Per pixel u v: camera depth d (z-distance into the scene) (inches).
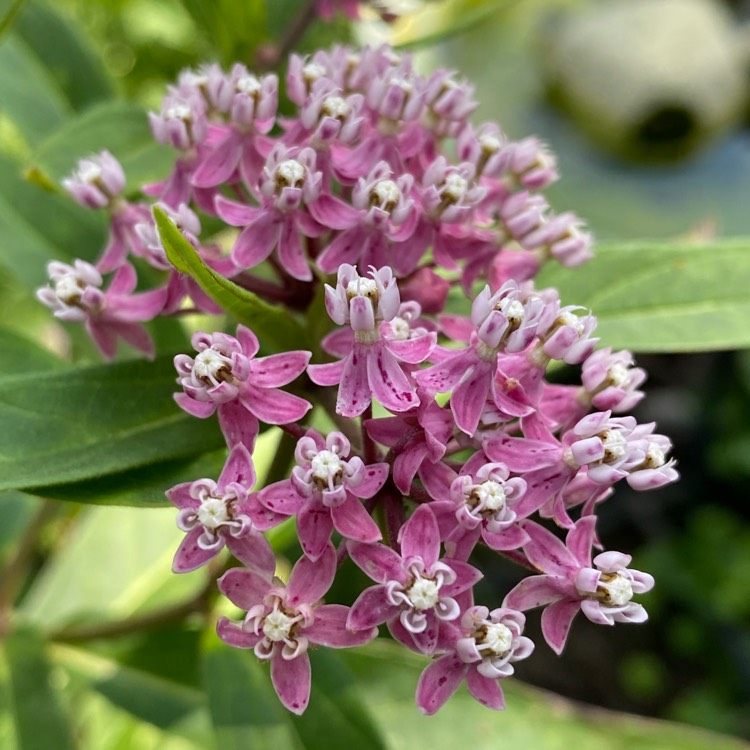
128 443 5.4
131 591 8.8
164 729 7.8
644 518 17.0
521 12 19.7
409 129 5.8
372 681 7.6
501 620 4.9
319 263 5.5
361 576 9.6
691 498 17.1
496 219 6.1
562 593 5.1
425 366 5.4
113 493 5.3
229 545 5.0
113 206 5.8
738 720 15.2
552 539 5.1
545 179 6.0
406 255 5.6
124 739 9.6
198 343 5.1
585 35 18.5
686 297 6.5
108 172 5.8
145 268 6.9
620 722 7.5
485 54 19.3
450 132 5.9
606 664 15.9
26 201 7.3
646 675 15.7
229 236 7.4
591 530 5.1
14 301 12.5
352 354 5.1
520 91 19.0
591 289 6.5
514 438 5.2
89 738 9.5
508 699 7.6
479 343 5.1
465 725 7.6
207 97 5.9
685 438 17.4
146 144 6.6
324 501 4.9
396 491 5.1
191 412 5.1
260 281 5.8
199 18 7.5
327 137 5.6
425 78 6.1
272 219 5.5
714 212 17.2
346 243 5.5
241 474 5.0
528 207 5.9
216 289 5.2
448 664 4.9
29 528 7.6
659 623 16.3
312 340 5.6
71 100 8.0
